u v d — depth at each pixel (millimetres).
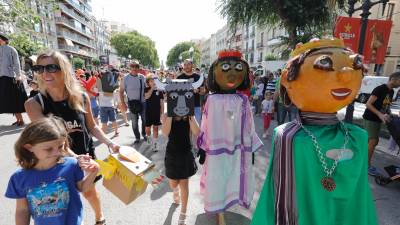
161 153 5098
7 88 6145
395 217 2959
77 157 1761
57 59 1890
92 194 2334
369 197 1672
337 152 1548
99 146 5332
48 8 11023
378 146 5730
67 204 1675
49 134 1500
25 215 1634
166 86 2484
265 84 10070
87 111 2191
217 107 2562
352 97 1593
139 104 5488
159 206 3121
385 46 5730
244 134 2693
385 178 3730
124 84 5496
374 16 21906
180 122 2562
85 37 67812
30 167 1581
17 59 6145
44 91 1935
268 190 1826
